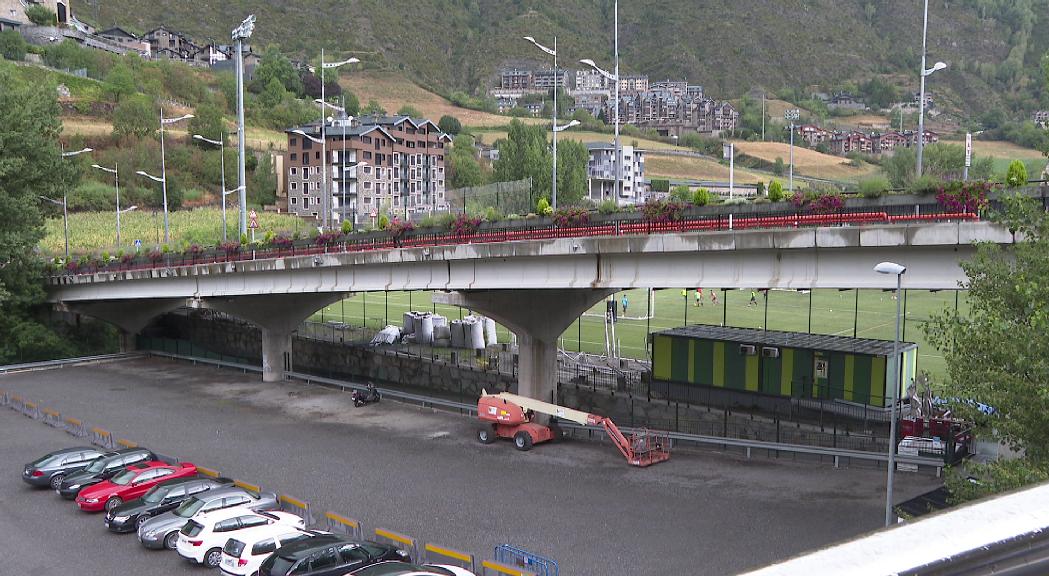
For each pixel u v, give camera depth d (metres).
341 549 26.89
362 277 54.12
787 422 46.28
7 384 70.12
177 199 155.50
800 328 74.50
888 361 44.41
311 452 46.16
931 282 29.09
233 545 28.73
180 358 82.56
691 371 52.75
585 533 32.12
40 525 35.44
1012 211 22.53
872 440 41.56
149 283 73.75
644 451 41.81
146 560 31.25
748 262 34.25
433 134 160.12
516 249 42.19
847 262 31.25
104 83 191.88
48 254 114.81
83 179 153.12
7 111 82.75
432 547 27.78
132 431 52.16
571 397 56.09
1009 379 20.73
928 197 28.81
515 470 41.53
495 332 86.69
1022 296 21.38
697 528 32.19
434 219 48.31
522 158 139.88
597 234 39.19
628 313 91.56
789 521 32.56
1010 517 2.47
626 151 167.12
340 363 78.75
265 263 60.03
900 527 2.49
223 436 50.41
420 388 70.38
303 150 146.25
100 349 91.19
